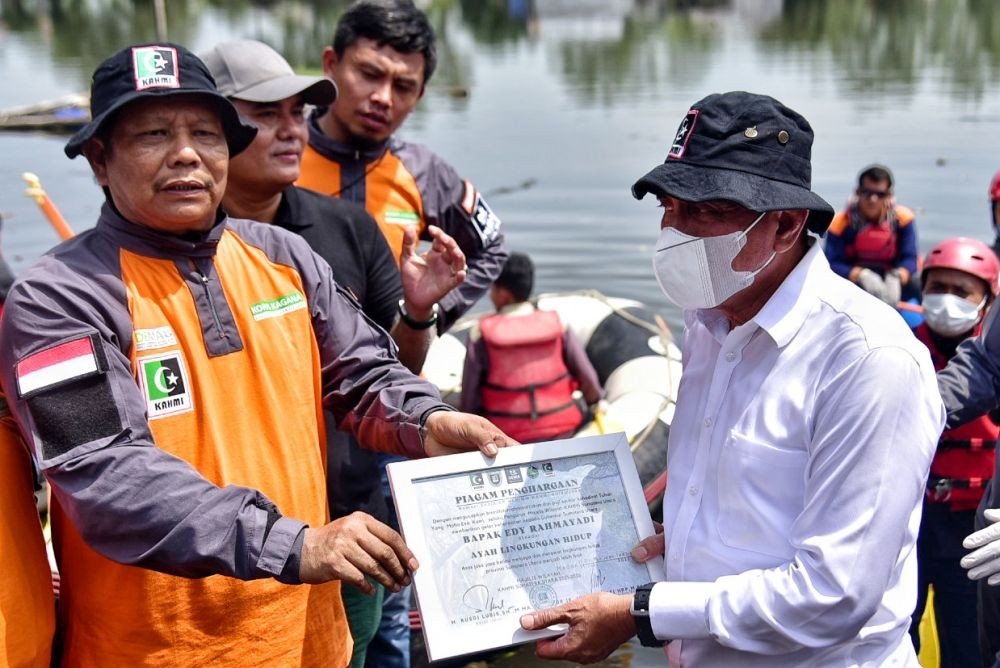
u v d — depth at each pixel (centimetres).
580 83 1595
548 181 967
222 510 177
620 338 539
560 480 201
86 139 186
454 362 545
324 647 210
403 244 271
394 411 213
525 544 195
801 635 171
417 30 329
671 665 202
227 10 2598
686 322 205
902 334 174
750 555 182
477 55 1992
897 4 2703
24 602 185
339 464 266
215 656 194
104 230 193
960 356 266
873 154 1009
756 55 1895
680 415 199
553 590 193
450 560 190
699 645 189
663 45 2095
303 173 335
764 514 180
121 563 180
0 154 1043
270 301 204
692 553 189
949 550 307
